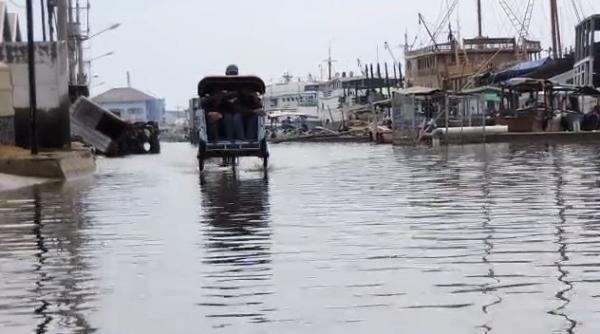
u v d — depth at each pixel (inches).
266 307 268.8
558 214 483.5
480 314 254.1
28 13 935.0
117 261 357.1
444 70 3198.8
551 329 236.1
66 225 482.6
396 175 842.2
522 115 1815.9
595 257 343.9
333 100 4183.1
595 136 1691.7
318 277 314.2
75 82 2220.7
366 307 266.2
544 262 335.0
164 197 656.4
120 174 1009.5
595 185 665.6
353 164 1076.5
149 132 2097.7
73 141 1707.7
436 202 565.9
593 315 250.2
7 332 244.2
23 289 301.9
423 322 246.4
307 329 241.6
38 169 887.1
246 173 944.3
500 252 360.2
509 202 553.9
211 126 968.9
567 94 1988.2
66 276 325.4
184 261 354.6
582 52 2156.7
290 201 595.5
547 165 938.1
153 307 271.9
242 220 489.4
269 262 347.9
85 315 263.1
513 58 3280.0
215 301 278.7
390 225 452.1
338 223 465.4
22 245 406.3
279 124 4030.5
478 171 869.2
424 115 1955.0
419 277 310.2
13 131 1213.7
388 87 3553.2
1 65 1189.1
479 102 1817.2
